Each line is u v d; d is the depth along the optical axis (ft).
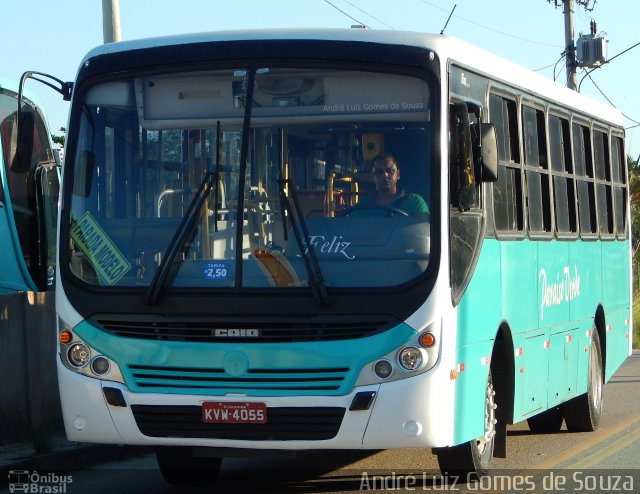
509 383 31.37
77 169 27.32
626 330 48.16
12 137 42.45
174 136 26.81
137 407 25.81
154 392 25.73
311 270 25.30
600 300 43.01
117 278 26.43
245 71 26.55
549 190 36.14
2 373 34.55
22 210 42.57
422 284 25.29
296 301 25.25
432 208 25.67
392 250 25.49
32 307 36.04
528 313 33.14
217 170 26.30
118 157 27.14
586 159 42.09
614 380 63.98
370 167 25.98
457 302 26.27
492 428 30.86
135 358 25.86
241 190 26.04
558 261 36.91
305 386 25.16
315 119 26.22
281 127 26.30
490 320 29.22
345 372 25.07
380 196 25.85
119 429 25.99
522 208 32.91
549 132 36.73
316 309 25.21
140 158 26.99
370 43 26.45
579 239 39.91
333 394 25.05
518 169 32.81
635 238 127.54
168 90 26.99
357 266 25.43
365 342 25.04
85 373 26.25
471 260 27.63
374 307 25.16
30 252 42.91
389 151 26.02
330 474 32.50
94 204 27.07
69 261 26.78
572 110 39.91
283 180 25.94
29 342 35.73
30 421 35.65
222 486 31.14
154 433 25.85
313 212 25.82
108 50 27.66
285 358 25.18
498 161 30.91
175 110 26.89
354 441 25.09
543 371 34.86
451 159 26.43
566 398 37.83
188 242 26.04
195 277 25.80
